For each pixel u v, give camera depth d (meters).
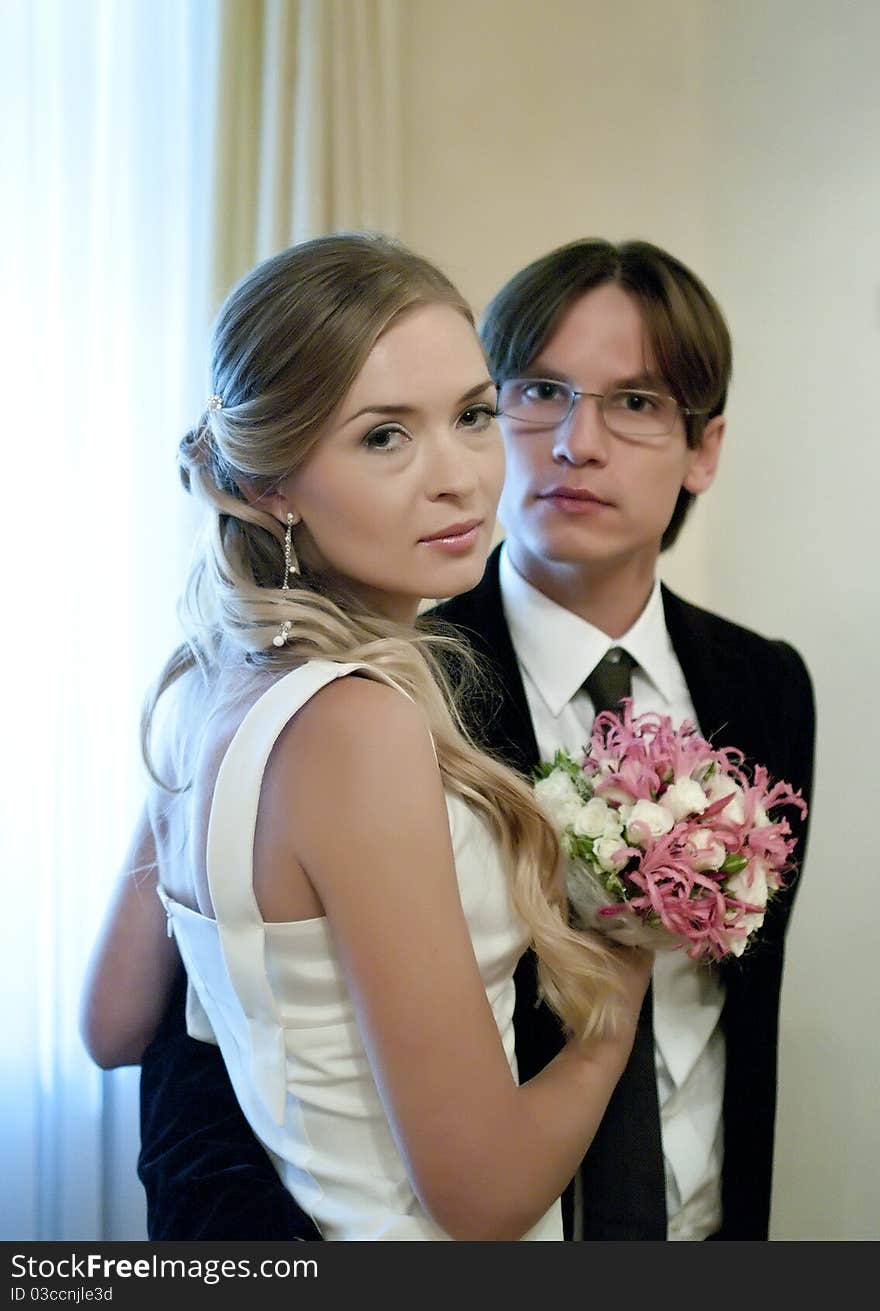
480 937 1.05
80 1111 1.99
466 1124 0.87
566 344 1.32
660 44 2.33
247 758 0.92
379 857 0.87
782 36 2.18
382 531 0.97
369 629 1.04
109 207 2.01
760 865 1.08
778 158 2.20
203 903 0.99
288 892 0.92
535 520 1.35
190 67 2.05
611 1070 1.05
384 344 0.95
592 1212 1.22
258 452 0.97
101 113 2.01
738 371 2.28
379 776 0.87
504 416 1.37
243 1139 1.09
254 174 2.08
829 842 2.18
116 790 2.01
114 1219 2.03
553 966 1.05
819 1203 2.17
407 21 2.30
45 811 1.97
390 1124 0.89
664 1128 1.34
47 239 1.96
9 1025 1.94
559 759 1.20
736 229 2.27
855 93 2.09
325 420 0.95
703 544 2.36
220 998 1.03
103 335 2.01
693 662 1.46
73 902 1.98
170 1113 1.14
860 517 2.12
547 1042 1.19
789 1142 2.20
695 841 1.05
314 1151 0.99
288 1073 0.97
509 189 2.35
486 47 2.34
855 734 2.15
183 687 1.14
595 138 2.36
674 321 1.31
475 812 1.05
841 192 2.12
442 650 1.32
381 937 0.87
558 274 1.33
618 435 1.32
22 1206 1.94
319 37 2.06
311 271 0.96
